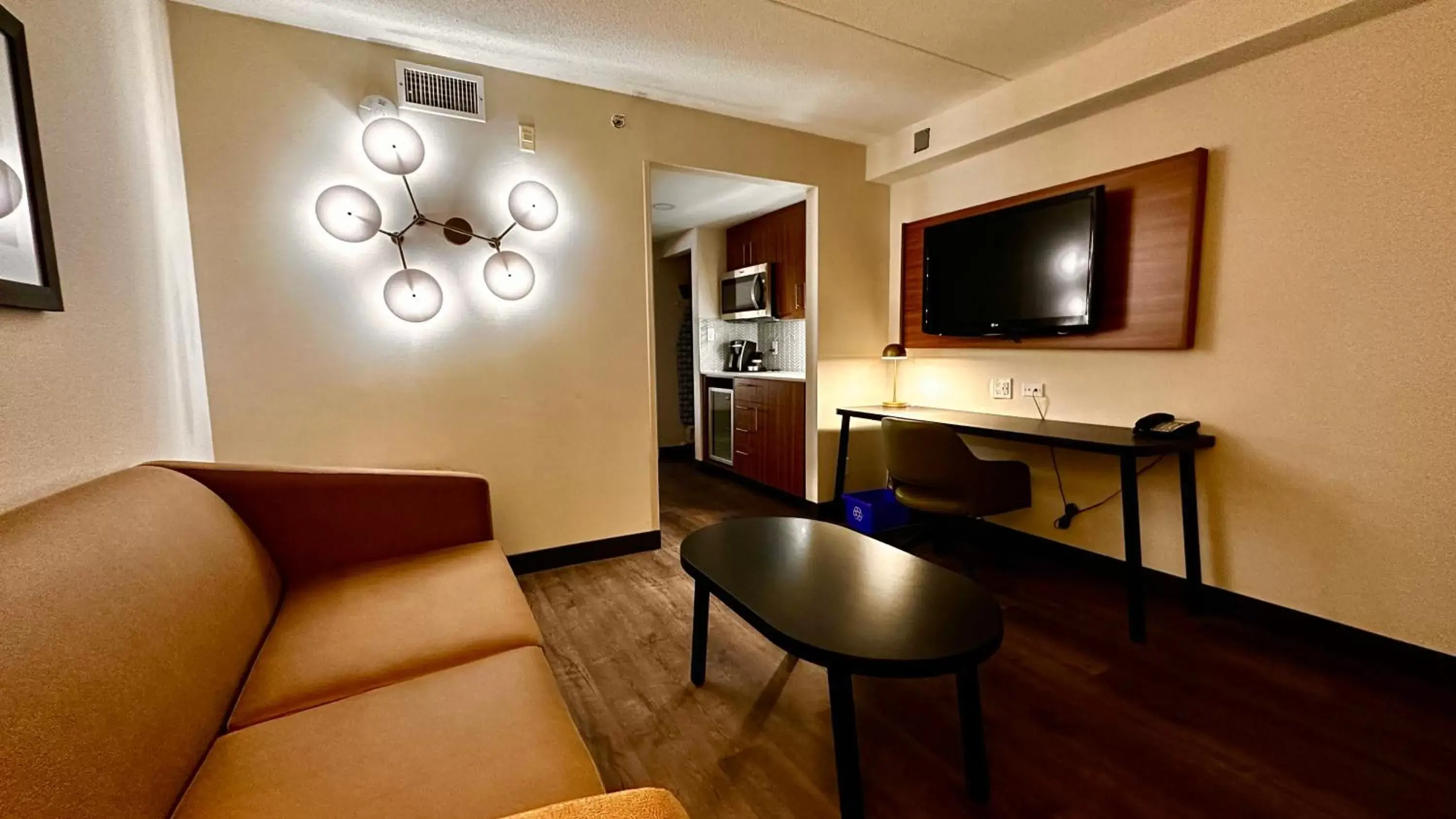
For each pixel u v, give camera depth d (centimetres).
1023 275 289
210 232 210
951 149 313
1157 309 244
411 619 140
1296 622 215
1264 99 212
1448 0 173
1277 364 214
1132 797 138
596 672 196
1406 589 190
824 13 219
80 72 139
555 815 58
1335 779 143
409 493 183
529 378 273
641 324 299
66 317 126
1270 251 214
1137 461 261
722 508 401
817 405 375
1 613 71
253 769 91
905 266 372
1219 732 161
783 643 130
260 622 135
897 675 118
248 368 220
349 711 106
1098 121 265
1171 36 221
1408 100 181
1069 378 286
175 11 201
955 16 222
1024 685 184
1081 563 288
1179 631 219
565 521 288
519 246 265
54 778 66
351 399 238
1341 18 186
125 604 91
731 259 521
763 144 331
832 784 145
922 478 271
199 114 206
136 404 158
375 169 235
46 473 117
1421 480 185
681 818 60
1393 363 189
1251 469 223
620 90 281
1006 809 135
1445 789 140
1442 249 178
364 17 215
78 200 134
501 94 257
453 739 98
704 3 211
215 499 148
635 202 292
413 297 231
